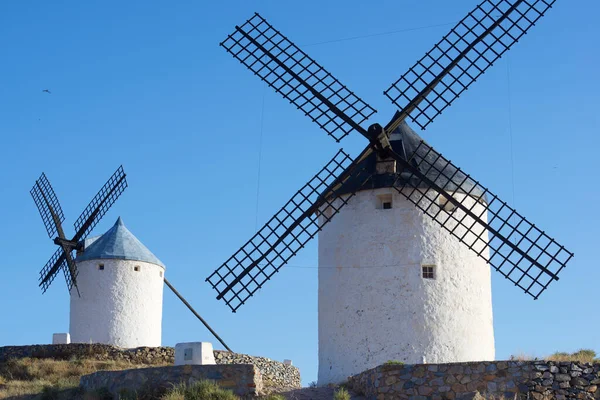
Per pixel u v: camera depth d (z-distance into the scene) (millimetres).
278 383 30984
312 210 28234
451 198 27766
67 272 38375
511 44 28938
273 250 28062
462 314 28062
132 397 23797
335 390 25125
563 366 22641
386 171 28094
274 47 29250
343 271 28672
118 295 38781
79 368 32344
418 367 23328
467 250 28500
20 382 30062
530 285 26672
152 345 39250
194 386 23344
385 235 28406
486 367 22891
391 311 27891
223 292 27875
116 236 39969
